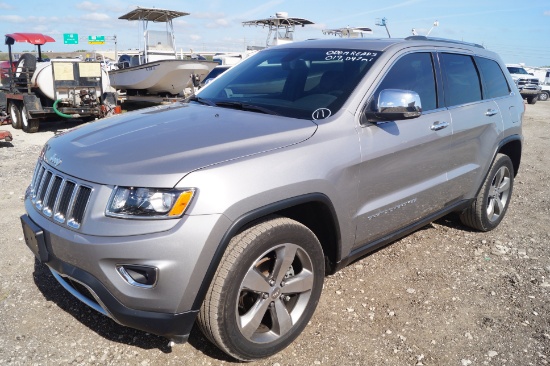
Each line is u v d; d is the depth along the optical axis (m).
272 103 3.57
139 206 2.38
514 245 4.84
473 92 4.52
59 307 3.37
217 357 2.91
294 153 2.81
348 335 3.18
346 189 3.09
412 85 3.75
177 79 16.55
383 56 3.58
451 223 5.38
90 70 12.29
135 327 2.51
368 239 3.48
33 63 12.34
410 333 3.24
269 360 2.90
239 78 4.10
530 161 9.58
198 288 2.45
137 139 2.85
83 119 14.84
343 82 3.46
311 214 3.08
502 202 5.23
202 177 2.44
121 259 2.38
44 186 2.89
